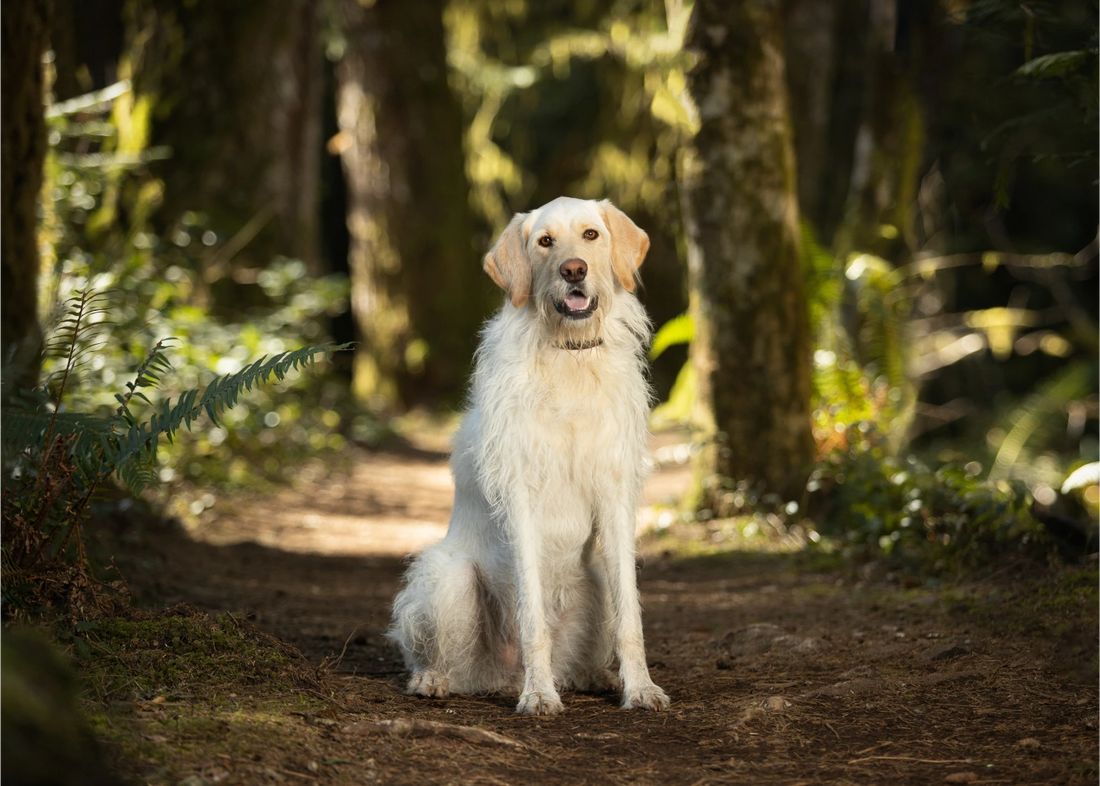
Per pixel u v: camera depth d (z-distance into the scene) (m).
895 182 13.36
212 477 11.91
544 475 4.68
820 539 8.78
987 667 4.79
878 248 13.41
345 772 3.39
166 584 7.14
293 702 4.08
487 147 29.05
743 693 4.74
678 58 13.16
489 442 4.70
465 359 24.64
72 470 4.60
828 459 9.33
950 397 25.98
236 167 15.94
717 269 9.61
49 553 4.86
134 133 15.72
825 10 19.73
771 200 9.48
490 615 5.00
